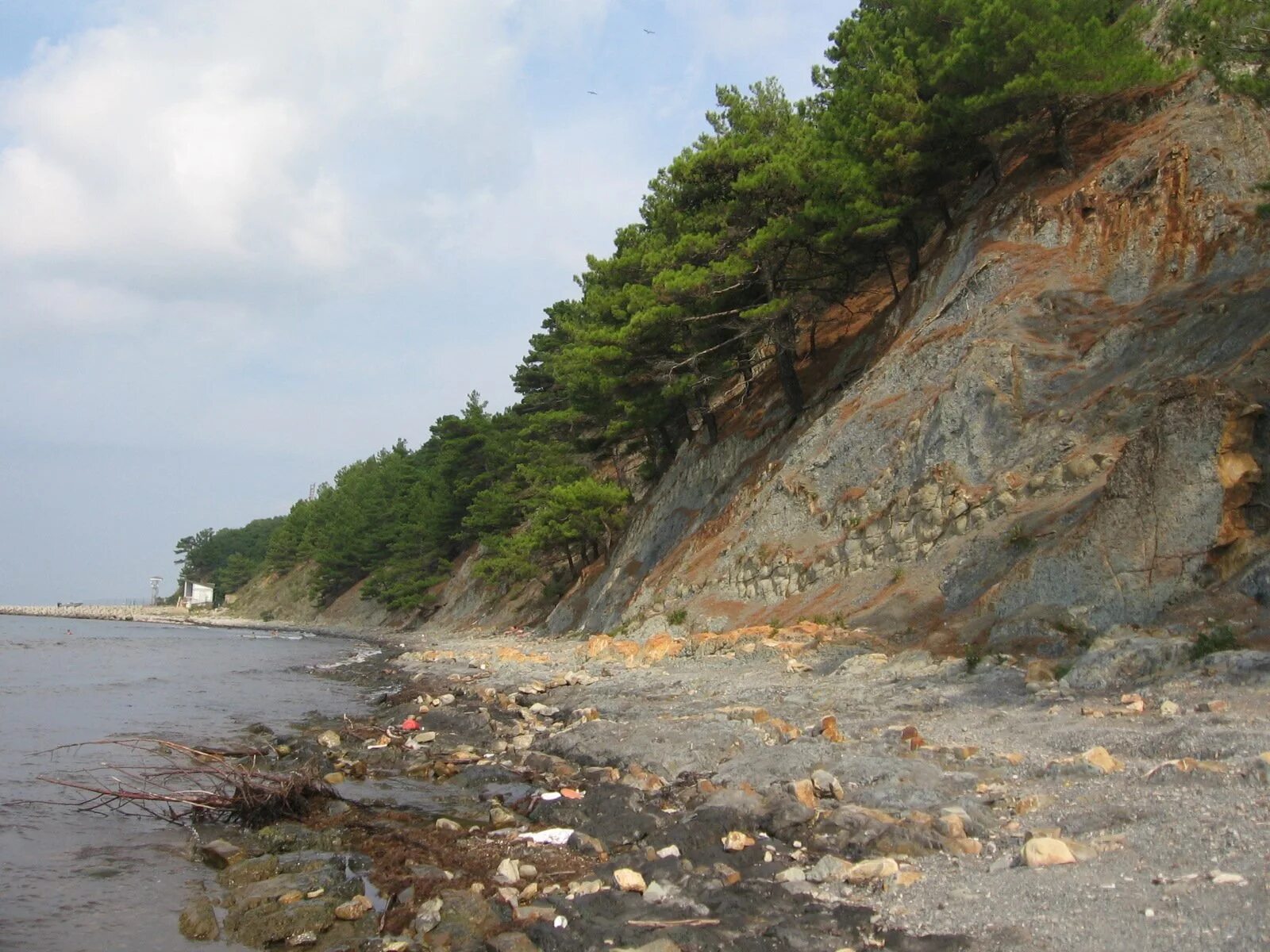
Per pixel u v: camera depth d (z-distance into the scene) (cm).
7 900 877
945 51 3116
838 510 2702
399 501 9275
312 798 1226
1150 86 2914
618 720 1681
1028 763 1006
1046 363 2422
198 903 838
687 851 859
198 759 1338
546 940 683
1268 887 572
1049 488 2119
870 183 3139
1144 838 707
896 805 908
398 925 766
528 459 6069
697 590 3052
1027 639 1641
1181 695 1191
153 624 11194
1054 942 561
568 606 4891
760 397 3991
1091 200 2700
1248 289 2116
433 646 5647
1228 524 1503
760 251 3278
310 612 11081
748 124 3716
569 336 5862
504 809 1120
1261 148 2445
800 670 1989
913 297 3200
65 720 2086
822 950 604
